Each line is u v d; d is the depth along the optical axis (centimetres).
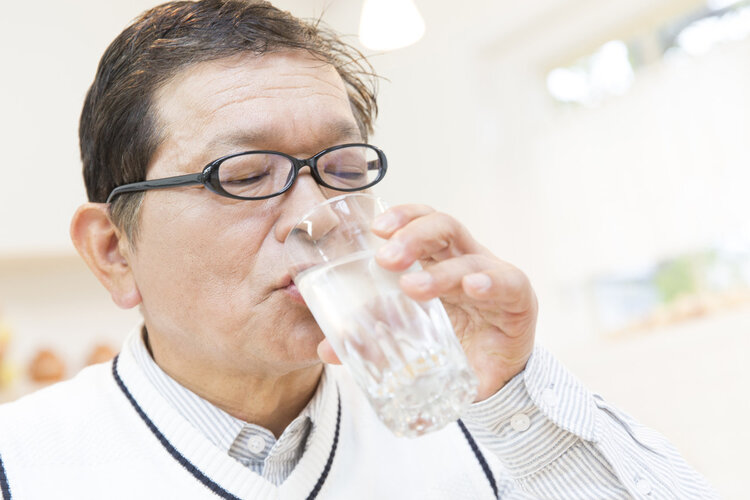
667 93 309
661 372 289
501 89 371
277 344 88
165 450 95
